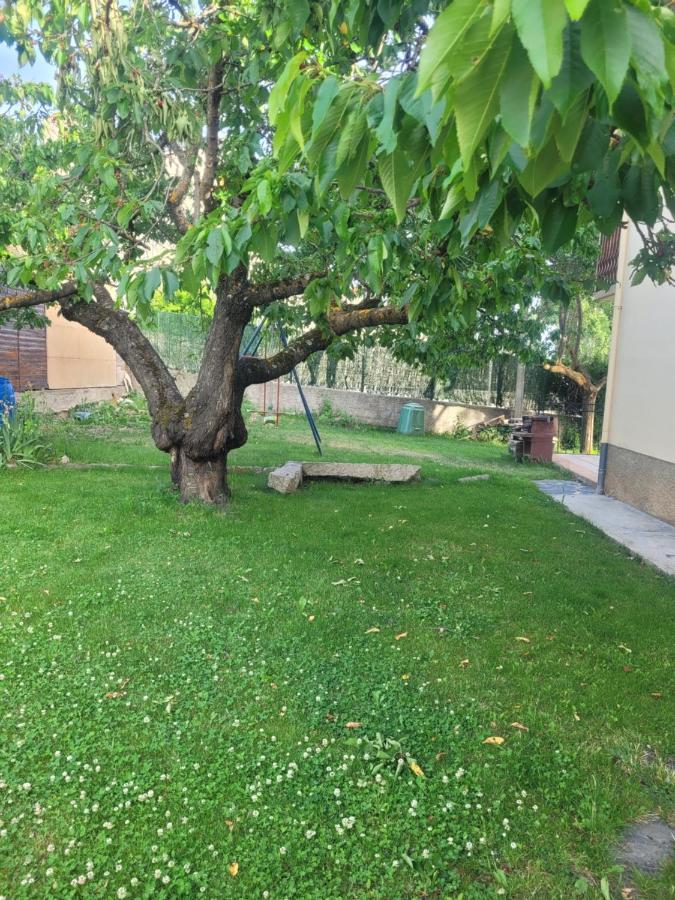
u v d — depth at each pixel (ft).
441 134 4.39
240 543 17.69
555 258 37.52
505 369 58.65
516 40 2.84
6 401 29.60
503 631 12.82
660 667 11.51
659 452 23.41
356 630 12.53
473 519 22.20
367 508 22.98
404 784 8.07
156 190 21.72
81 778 7.84
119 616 12.51
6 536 17.13
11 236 16.93
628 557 18.81
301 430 48.37
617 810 7.76
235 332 20.43
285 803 7.70
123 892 6.32
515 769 8.42
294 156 5.08
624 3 2.87
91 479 24.80
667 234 12.79
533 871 6.82
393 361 59.52
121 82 15.85
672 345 22.61
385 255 9.64
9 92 22.45
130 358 22.26
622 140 4.96
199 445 20.98
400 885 6.61
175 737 8.80
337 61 12.57
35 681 9.98
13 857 6.73
